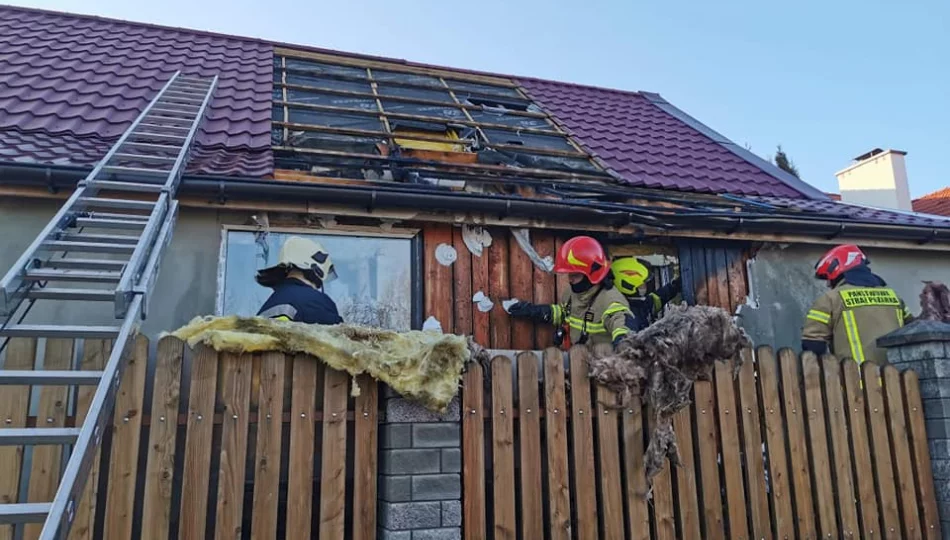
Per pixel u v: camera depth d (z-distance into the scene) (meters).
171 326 4.68
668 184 6.97
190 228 4.91
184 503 2.82
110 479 2.77
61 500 1.80
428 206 5.23
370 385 3.16
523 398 3.38
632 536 3.41
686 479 3.56
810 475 3.81
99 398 2.16
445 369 3.19
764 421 3.78
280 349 3.06
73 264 3.46
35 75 6.58
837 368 3.99
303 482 2.98
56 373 2.45
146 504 2.79
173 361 2.94
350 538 3.13
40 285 3.34
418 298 5.41
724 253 6.34
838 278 5.18
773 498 3.70
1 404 2.80
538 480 3.32
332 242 5.36
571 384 3.50
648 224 5.80
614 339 4.33
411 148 6.55
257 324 3.07
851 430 3.94
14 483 2.79
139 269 2.95
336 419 3.07
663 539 3.45
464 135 7.31
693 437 3.66
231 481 2.89
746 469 3.70
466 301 5.52
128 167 4.30
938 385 4.04
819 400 3.91
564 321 5.47
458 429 3.23
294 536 2.93
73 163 4.40
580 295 5.01
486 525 3.33
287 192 4.82
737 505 3.61
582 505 3.37
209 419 2.92
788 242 6.29
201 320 3.18
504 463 3.27
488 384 3.40
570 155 7.34
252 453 3.12
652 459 3.42
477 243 5.68
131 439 2.82
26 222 4.46
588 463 3.42
